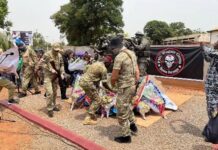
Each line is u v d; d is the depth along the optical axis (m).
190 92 9.98
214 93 5.37
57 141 5.85
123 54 5.42
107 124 6.87
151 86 7.65
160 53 11.23
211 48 5.54
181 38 45.12
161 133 6.25
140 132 6.31
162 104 7.42
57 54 7.78
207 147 5.46
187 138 5.94
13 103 8.85
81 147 5.51
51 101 7.52
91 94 6.82
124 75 5.42
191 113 7.62
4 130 6.50
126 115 5.59
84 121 6.86
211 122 5.01
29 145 5.63
